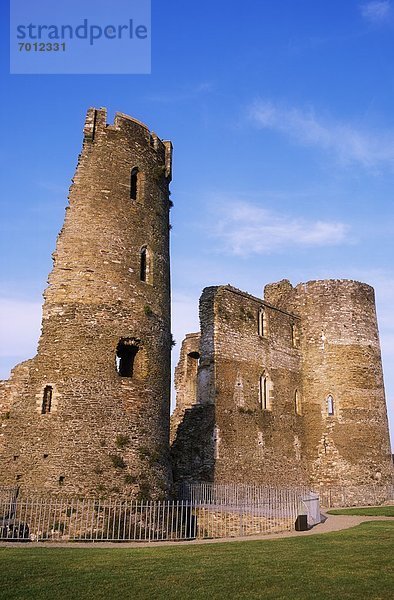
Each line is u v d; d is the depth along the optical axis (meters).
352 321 41.31
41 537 19.61
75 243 24.05
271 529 23.44
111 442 22.20
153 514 21.02
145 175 26.77
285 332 39.91
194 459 31.92
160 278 26.17
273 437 36.00
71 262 23.80
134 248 25.23
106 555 15.35
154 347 24.81
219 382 32.91
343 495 37.50
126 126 26.62
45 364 22.59
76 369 22.53
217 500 27.97
